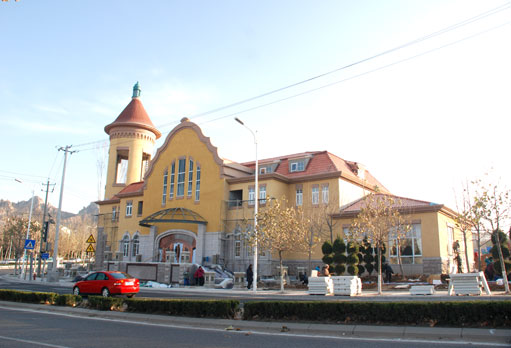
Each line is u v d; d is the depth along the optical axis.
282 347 9.37
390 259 33.62
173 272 34.97
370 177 46.47
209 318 13.52
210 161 41.69
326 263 31.45
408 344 9.38
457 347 8.89
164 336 11.00
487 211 22.27
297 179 39.16
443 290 23.84
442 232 32.72
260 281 33.47
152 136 57.69
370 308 11.58
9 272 69.38
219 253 38.81
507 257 25.86
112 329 12.24
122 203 50.25
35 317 14.89
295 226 28.45
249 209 38.81
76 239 94.00
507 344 9.05
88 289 22.78
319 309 12.19
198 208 41.38
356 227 26.08
